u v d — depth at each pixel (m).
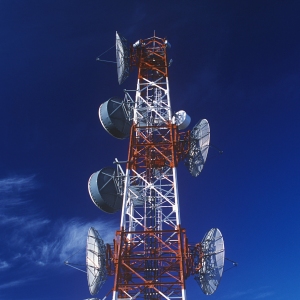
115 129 50.31
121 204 47.41
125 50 54.88
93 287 40.34
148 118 49.38
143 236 41.09
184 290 36.94
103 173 47.62
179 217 41.00
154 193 45.47
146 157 47.31
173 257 38.78
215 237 40.66
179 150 47.56
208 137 46.59
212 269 39.78
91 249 41.00
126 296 39.03
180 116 49.97
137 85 52.81
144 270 40.25
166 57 55.25
